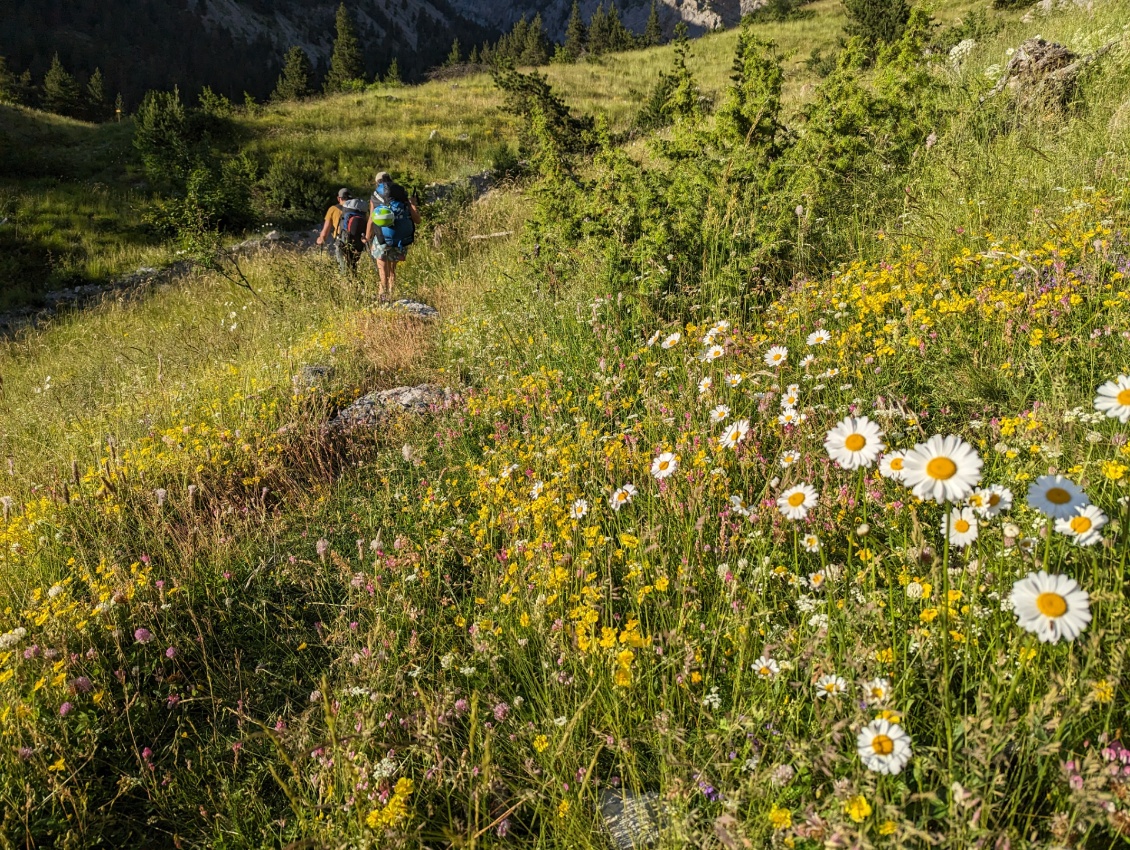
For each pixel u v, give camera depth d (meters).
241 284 11.68
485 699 2.50
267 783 2.56
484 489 3.61
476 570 3.25
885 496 2.59
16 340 12.52
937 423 3.14
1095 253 3.71
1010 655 1.74
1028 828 1.54
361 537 3.84
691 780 1.89
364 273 10.24
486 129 25.56
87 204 19.36
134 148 23.52
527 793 1.94
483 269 9.15
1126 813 1.39
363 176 21.38
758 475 3.06
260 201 19.38
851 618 2.03
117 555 3.95
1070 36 10.94
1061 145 5.77
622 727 2.19
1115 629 1.64
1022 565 1.86
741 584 2.45
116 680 3.00
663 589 2.36
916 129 7.08
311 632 3.29
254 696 2.97
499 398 4.93
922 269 4.25
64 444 6.05
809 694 2.00
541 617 2.48
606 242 6.00
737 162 6.12
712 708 2.13
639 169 6.61
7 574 3.86
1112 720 1.69
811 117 7.07
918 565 2.04
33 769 2.53
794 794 1.77
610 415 4.28
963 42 12.22
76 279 16.09
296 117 27.25
